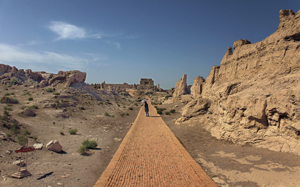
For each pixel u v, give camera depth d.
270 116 11.18
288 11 15.12
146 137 16.53
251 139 11.96
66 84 38.97
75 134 16.97
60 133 16.23
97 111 31.34
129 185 7.85
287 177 7.66
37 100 26.64
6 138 12.05
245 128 12.54
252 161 9.73
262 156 10.02
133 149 12.96
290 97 10.05
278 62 14.25
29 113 19.61
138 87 130.25
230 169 9.30
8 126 13.96
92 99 38.47
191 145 14.07
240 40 20.28
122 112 37.62
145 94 117.00
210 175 8.93
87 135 17.27
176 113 34.91
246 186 7.61
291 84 11.23
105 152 13.12
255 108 11.84
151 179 8.41
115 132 19.88
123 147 13.27
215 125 17.25
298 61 12.71
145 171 9.27
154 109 46.06
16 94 31.00
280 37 14.49
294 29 13.44
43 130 16.25
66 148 13.05
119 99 61.41
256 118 11.89
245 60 18.48
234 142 12.91
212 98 21.84
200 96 35.56
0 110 18.98
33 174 8.69
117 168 9.58
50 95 31.44
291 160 8.89
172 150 12.72
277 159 9.31
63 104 26.86
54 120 20.20
